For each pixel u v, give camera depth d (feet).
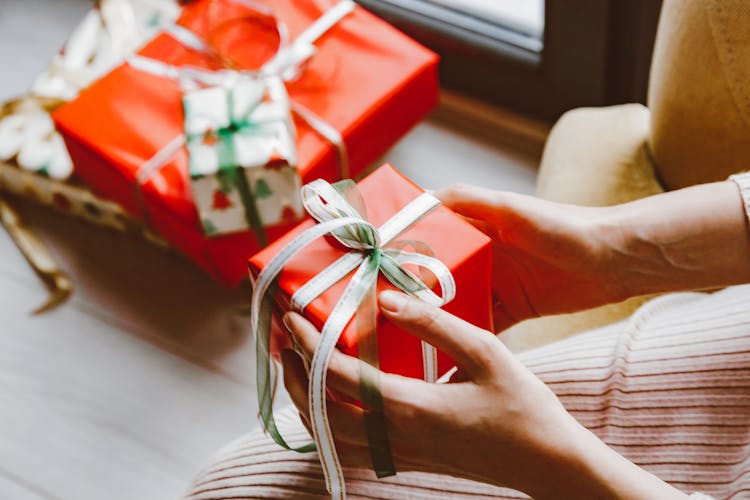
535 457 1.73
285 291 1.91
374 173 2.15
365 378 1.76
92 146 3.32
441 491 2.05
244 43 3.54
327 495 2.06
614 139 2.83
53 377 3.76
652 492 1.68
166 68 3.49
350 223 1.86
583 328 2.56
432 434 1.78
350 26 3.56
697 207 2.10
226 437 3.57
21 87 4.60
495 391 1.75
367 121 3.36
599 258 2.17
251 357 3.74
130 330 3.85
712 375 2.04
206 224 3.19
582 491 1.71
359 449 1.92
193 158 3.05
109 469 3.53
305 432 2.23
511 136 4.27
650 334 2.19
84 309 3.92
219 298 3.89
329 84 3.41
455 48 4.18
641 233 2.12
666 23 2.42
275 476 2.12
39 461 3.57
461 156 4.24
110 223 3.94
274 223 3.24
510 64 4.06
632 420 2.06
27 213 4.16
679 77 2.37
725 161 2.41
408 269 1.95
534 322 2.63
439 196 2.23
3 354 3.82
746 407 1.99
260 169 3.03
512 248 2.30
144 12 4.14
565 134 2.94
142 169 3.25
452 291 1.93
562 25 3.71
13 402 3.71
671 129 2.52
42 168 3.84
